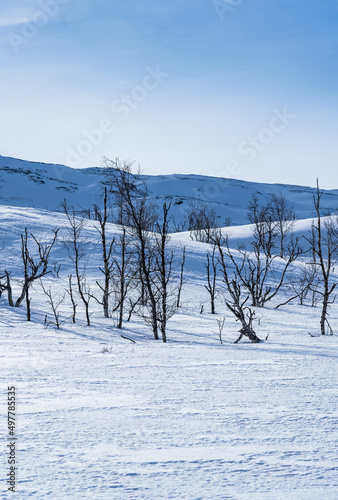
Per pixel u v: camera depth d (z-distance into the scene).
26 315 31.17
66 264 50.78
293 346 20.97
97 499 5.22
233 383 12.05
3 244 55.00
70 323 28.98
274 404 9.73
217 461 6.42
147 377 12.81
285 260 62.66
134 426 8.03
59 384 11.66
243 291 47.88
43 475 5.88
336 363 15.80
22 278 46.84
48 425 8.07
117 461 6.39
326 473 6.01
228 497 5.30
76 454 6.64
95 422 8.30
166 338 24.62
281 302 45.97
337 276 58.59
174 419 8.55
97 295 41.16
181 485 5.62
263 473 6.01
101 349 19.19
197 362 15.75
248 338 24.75
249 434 7.66
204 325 30.69
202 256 58.28
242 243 76.62
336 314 39.09
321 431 7.86
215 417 8.68
